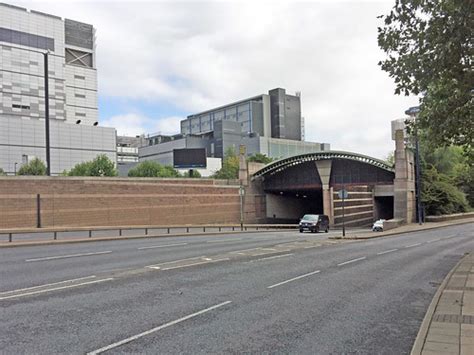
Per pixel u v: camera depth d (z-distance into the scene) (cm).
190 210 5188
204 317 857
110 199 4269
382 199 7825
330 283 1266
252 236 3528
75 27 12244
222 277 1340
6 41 10350
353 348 680
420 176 6206
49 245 2394
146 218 4616
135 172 8094
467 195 7606
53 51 11138
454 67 1084
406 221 5447
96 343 688
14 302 970
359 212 7444
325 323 827
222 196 5734
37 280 1251
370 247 2527
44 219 3744
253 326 798
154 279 1288
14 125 9438
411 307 972
